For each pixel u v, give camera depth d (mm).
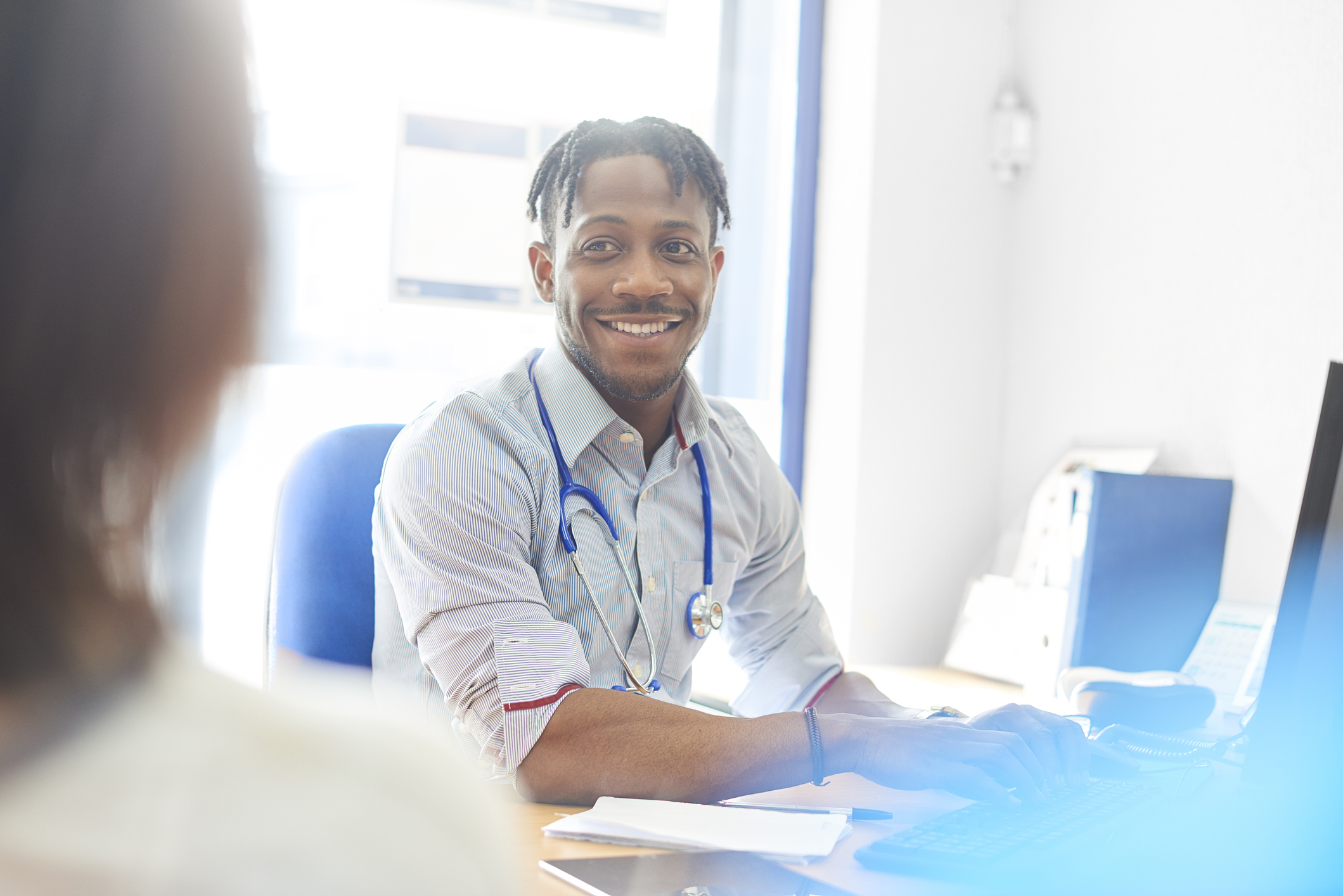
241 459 278
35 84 243
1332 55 1797
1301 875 775
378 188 2111
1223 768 1140
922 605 2396
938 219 2418
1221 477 1945
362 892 224
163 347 254
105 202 246
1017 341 2453
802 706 1465
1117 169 2201
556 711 982
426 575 1094
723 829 838
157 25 253
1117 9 2215
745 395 2531
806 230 2512
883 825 900
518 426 1249
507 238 2223
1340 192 1775
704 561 1359
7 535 238
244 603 1724
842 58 2461
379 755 252
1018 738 963
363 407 2107
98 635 244
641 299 1271
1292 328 1843
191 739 236
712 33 2449
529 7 2250
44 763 225
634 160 1294
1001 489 2473
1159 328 2088
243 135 268
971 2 2453
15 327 240
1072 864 780
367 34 2102
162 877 213
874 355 2361
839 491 2393
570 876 737
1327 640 998
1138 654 1783
